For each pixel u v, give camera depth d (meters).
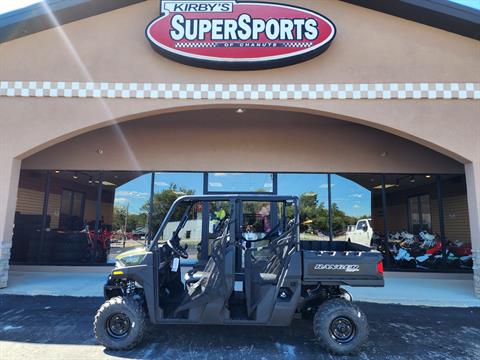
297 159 9.42
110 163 9.52
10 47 7.41
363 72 7.13
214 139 9.51
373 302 6.66
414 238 9.43
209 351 4.19
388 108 7.04
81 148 9.55
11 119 7.25
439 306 6.46
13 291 6.99
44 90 7.26
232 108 7.56
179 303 4.66
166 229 4.81
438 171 9.31
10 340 4.50
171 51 7.01
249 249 4.39
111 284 4.62
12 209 7.29
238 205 4.58
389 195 9.54
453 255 9.10
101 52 7.32
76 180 9.68
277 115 8.72
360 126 9.48
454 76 7.08
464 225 9.36
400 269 9.10
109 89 7.21
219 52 7.00
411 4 6.91
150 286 4.28
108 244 9.40
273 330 4.94
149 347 4.28
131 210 9.48
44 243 9.37
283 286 4.21
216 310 4.18
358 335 4.09
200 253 4.95
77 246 9.37
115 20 7.40
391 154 9.42
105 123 7.28
